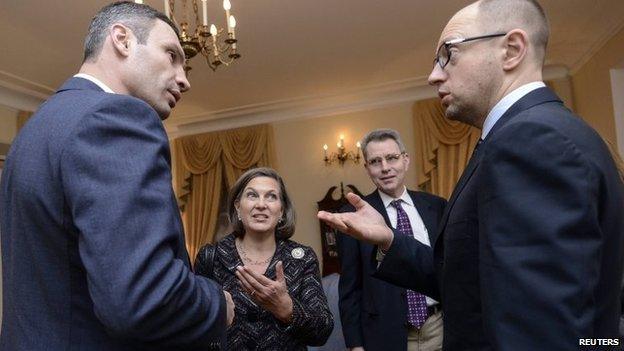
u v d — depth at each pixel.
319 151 6.67
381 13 4.39
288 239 2.04
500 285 0.82
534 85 1.04
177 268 0.81
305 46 4.98
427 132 6.19
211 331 0.88
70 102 0.89
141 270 0.75
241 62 5.26
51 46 4.59
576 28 4.87
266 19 4.34
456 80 1.10
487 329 0.85
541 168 0.83
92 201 0.78
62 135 0.84
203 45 2.96
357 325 2.24
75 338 0.83
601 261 0.86
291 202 2.05
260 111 6.86
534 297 0.78
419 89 6.37
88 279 0.77
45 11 3.97
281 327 1.70
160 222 0.81
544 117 0.88
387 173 2.36
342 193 6.45
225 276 1.84
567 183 0.81
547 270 0.79
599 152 0.88
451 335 1.05
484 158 0.90
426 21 4.57
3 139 5.37
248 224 1.91
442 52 1.13
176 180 7.12
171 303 0.78
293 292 1.81
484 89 1.08
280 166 6.79
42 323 0.84
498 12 1.07
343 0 4.12
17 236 0.88
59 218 0.83
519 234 0.82
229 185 6.82
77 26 4.24
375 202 2.42
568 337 0.76
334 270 6.16
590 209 0.80
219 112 6.83
